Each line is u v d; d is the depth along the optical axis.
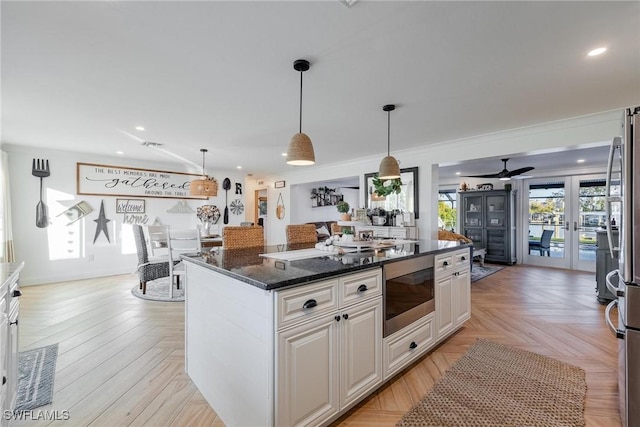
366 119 3.34
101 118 3.31
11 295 1.62
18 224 4.69
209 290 1.87
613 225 3.76
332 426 1.65
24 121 3.40
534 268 6.41
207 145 4.61
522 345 2.63
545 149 3.54
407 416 1.73
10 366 1.60
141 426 1.66
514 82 2.43
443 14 1.60
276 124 3.53
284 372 1.38
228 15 1.60
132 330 2.96
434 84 2.47
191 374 2.11
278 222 7.87
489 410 1.77
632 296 1.57
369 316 1.85
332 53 2.00
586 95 2.68
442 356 2.43
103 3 1.49
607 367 2.24
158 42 1.85
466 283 3.00
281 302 1.37
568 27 1.71
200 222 6.75
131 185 5.86
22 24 1.65
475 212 7.46
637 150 1.56
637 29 1.72
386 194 4.27
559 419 1.69
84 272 5.31
